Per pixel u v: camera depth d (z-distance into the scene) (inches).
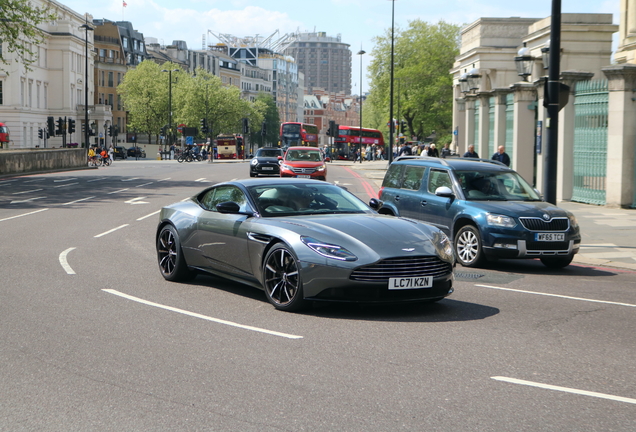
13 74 3316.9
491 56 1621.6
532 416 177.5
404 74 2765.7
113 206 870.4
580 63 1020.5
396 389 198.1
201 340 251.9
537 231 428.5
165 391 196.1
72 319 285.1
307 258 287.9
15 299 325.7
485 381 206.2
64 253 479.2
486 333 266.4
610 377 211.8
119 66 4672.7
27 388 199.0
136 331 265.1
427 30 2869.1
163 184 1331.2
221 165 2415.1
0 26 1392.7
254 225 317.4
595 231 607.5
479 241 441.1
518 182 480.7
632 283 398.9
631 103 767.7
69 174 1724.9
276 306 304.3
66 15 3927.2
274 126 6461.6
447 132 2847.0
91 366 220.1
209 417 176.1
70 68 3799.2
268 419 174.6
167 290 350.3
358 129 3836.1
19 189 1171.9
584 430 168.4
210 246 346.6
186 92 4119.1
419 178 504.1
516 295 352.2
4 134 2783.0
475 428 169.0
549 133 542.6
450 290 304.2
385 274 283.4
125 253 481.4
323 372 214.1
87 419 175.0
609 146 786.8
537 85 895.7
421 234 303.4
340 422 172.6
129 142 4658.0
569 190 880.3
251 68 7573.8
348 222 306.2
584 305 328.2
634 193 780.6
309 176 1253.7
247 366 219.9
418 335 261.3
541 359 231.0
